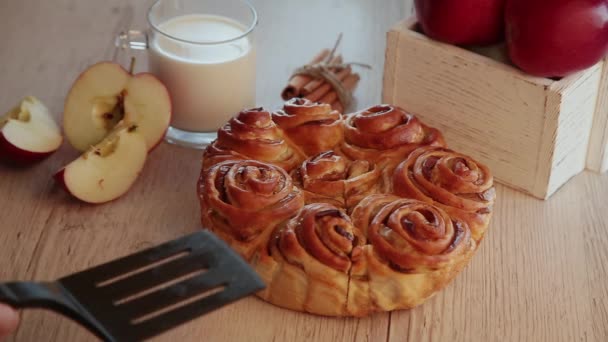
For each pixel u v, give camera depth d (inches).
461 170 34.0
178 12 40.1
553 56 35.2
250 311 33.4
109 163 37.0
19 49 43.3
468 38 36.9
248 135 35.4
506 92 36.6
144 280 29.9
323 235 32.3
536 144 36.8
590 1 34.5
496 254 35.6
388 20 45.3
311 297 32.7
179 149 39.4
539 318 33.6
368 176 34.5
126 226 36.4
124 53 43.4
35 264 35.0
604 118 37.6
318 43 43.9
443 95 38.0
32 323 32.9
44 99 41.1
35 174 38.2
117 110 38.6
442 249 32.1
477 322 33.4
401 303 32.7
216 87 38.9
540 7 34.8
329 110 36.5
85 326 28.8
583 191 38.0
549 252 35.7
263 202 33.0
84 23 44.8
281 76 42.2
